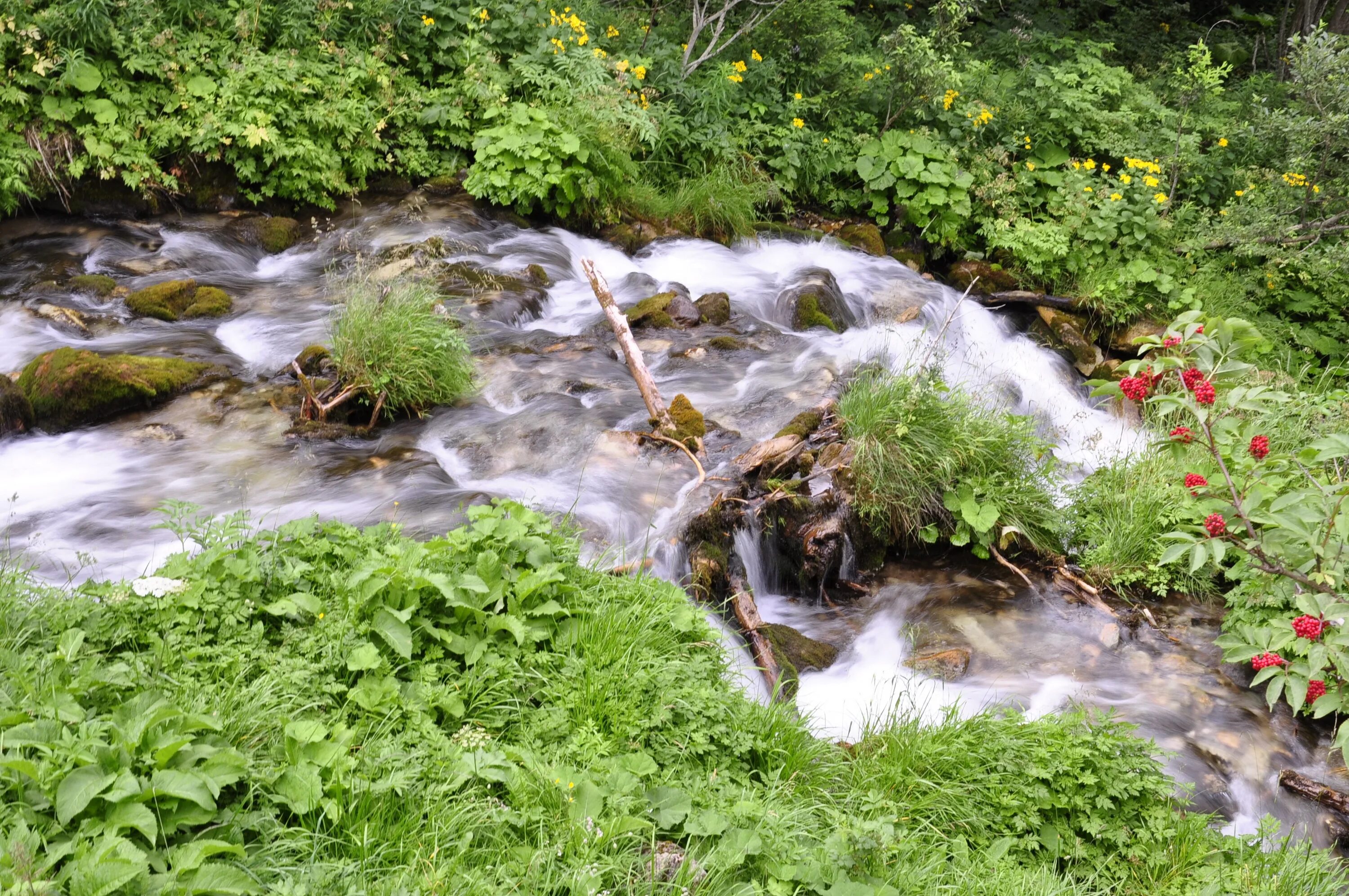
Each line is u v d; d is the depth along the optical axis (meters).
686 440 6.34
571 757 3.53
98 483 5.70
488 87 9.84
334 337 6.68
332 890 2.76
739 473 6.03
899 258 10.65
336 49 9.63
